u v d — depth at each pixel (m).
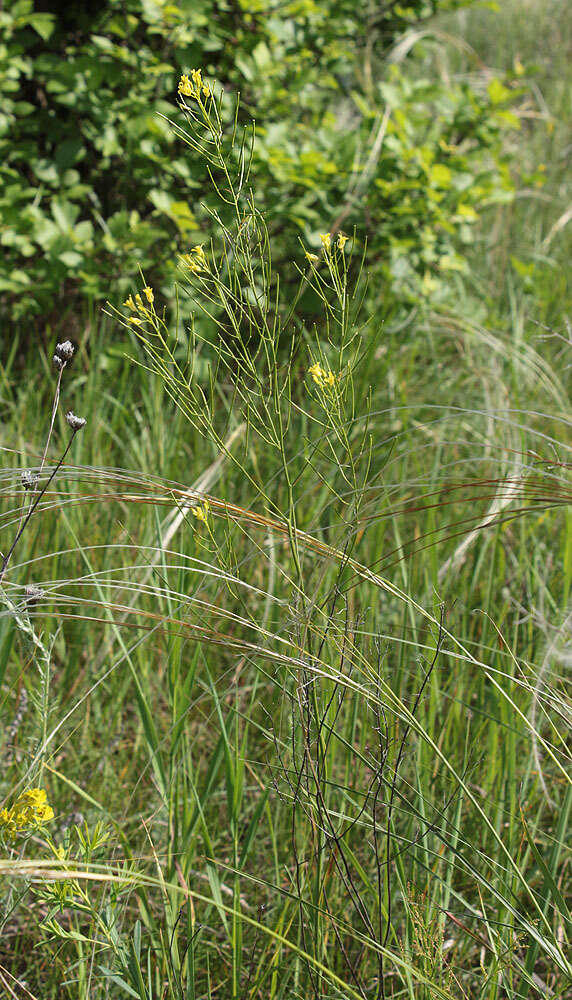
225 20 3.67
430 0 4.24
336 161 3.67
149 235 3.43
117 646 2.83
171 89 3.54
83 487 2.98
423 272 3.88
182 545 2.65
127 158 3.57
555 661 2.65
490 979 2.37
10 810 2.30
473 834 2.59
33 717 2.71
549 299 4.25
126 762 2.76
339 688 2.46
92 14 3.76
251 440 3.16
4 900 2.40
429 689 2.60
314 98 4.04
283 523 2.41
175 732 2.54
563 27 7.73
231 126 3.44
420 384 3.74
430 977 2.34
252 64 3.62
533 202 5.39
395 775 2.38
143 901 2.44
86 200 3.82
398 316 3.83
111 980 2.41
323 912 2.35
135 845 2.62
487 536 2.89
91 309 3.42
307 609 2.37
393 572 2.87
